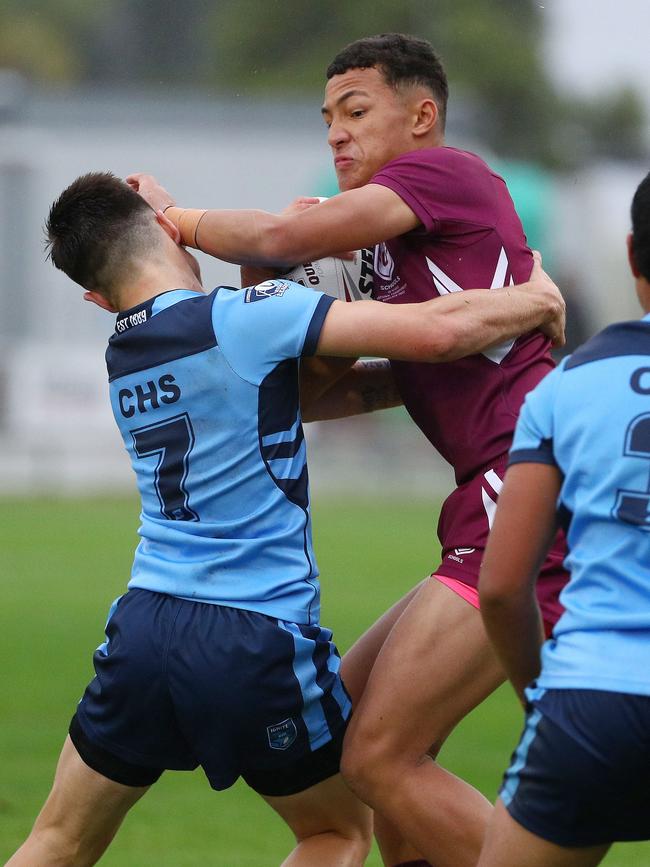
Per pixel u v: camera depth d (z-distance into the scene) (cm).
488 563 1079
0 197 7875
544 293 1372
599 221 9544
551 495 1067
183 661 1249
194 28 16362
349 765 1298
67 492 8556
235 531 1274
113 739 1283
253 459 1277
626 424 1034
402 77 1470
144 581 1299
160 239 1371
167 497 1305
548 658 1057
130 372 1320
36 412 8394
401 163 1384
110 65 16475
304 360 1500
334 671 1301
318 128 7919
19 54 16050
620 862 1864
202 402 1283
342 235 1355
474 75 14962
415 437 9594
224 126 7856
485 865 1052
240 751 1266
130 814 2109
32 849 1310
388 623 1438
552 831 1026
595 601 1032
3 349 8262
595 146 16250
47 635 3784
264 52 14950
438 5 15112
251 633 1246
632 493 1025
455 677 1305
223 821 2069
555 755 1018
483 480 1354
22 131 7762
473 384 1371
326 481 9444
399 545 6078
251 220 1374
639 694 1000
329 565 5309
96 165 7825
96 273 1356
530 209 8888
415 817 1292
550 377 1088
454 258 1389
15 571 5156
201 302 1306
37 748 2475
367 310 1277
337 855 1346
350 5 14800
